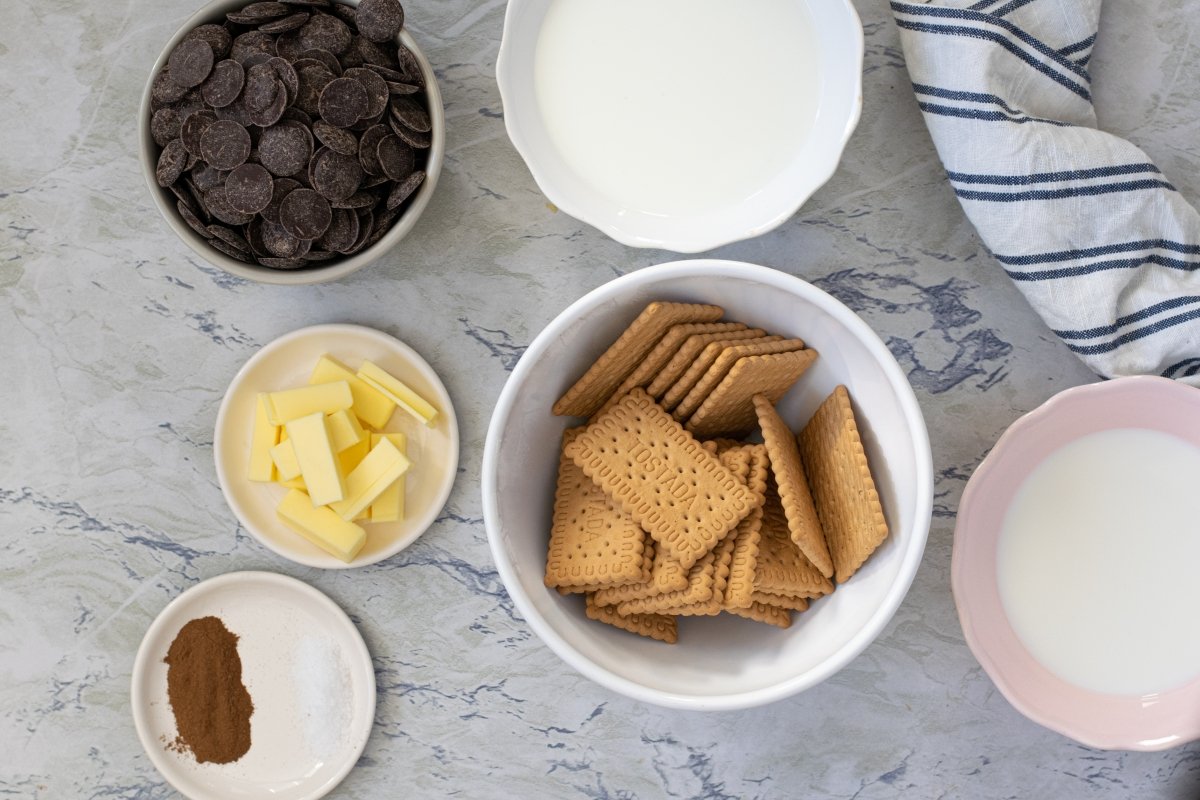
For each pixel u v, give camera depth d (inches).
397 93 25.4
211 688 28.4
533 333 27.7
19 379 28.1
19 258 27.8
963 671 27.8
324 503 26.9
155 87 25.6
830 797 28.3
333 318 27.8
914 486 24.2
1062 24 25.4
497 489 25.0
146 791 29.0
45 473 28.4
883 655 27.9
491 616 28.2
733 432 26.7
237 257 25.8
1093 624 26.3
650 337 25.2
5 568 28.6
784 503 24.7
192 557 28.5
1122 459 26.1
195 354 28.0
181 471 28.3
